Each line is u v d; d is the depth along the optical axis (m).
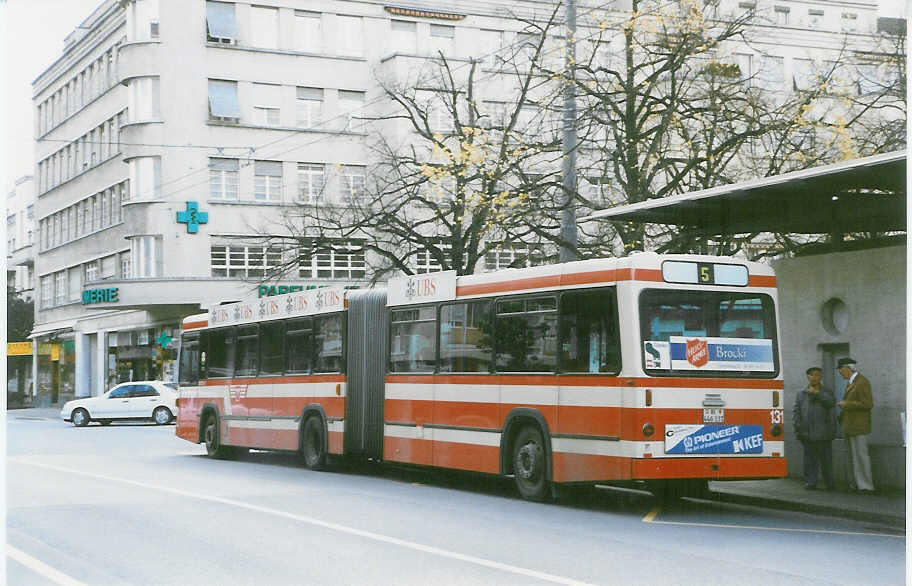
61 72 60.38
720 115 23.20
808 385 16.59
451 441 16.59
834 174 13.12
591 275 13.99
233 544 10.95
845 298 16.23
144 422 43.97
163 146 47.69
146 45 48.12
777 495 14.74
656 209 16.41
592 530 12.04
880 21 33.28
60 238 61.59
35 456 24.31
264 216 47.91
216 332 24.55
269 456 25.02
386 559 10.01
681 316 13.63
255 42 48.72
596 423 13.70
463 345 16.48
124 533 11.75
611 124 22.33
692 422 13.46
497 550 10.55
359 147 49.25
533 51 43.75
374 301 19.16
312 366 20.41
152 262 48.09
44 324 64.62
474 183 26.44
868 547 10.80
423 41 49.69
